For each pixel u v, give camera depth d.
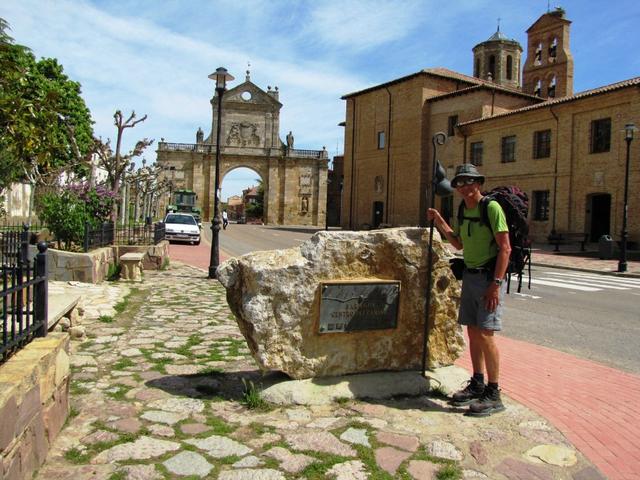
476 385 4.82
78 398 4.68
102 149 21.69
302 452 3.75
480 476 3.54
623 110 27.08
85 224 12.59
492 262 4.59
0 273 4.25
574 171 29.73
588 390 5.47
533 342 7.95
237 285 4.82
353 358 5.01
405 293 5.16
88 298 9.92
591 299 12.62
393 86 46.09
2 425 2.75
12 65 9.72
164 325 8.01
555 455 3.87
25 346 3.73
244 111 70.88
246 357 6.25
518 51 49.94
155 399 4.71
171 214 30.81
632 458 3.92
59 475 3.31
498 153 34.78
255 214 86.75
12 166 15.56
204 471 3.43
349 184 51.56
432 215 5.07
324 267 4.85
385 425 4.27
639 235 26.08
